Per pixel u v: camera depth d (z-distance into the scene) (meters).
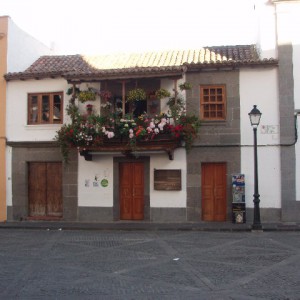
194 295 6.95
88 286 7.57
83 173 17.16
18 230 15.51
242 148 16.09
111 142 15.92
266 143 15.92
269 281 7.79
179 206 16.41
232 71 16.20
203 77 16.34
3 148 17.81
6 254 10.72
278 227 14.58
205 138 16.27
